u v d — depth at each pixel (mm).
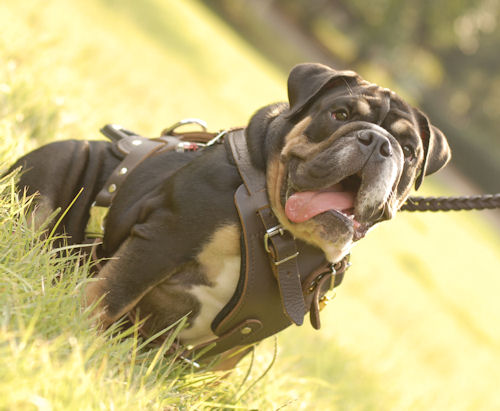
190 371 3822
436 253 22969
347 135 3408
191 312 3758
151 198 3857
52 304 3064
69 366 2586
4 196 3902
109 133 4734
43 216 4090
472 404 10609
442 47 62438
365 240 17453
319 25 55469
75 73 9578
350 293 12336
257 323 3787
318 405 5387
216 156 3773
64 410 2385
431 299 17156
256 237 3588
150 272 3611
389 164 3375
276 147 3646
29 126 6051
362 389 7133
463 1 47688
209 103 17672
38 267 3324
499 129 72688
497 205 4176
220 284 3664
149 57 17047
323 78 3670
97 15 16578
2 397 2238
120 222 3932
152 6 24000
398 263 18016
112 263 3689
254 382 4133
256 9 48406
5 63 7043
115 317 3631
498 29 63250
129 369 3031
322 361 6672
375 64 52688
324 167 3363
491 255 30531
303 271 3762
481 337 17781
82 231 4281
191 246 3607
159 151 4250
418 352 11914
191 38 24312
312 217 3453
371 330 10469
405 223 23953
